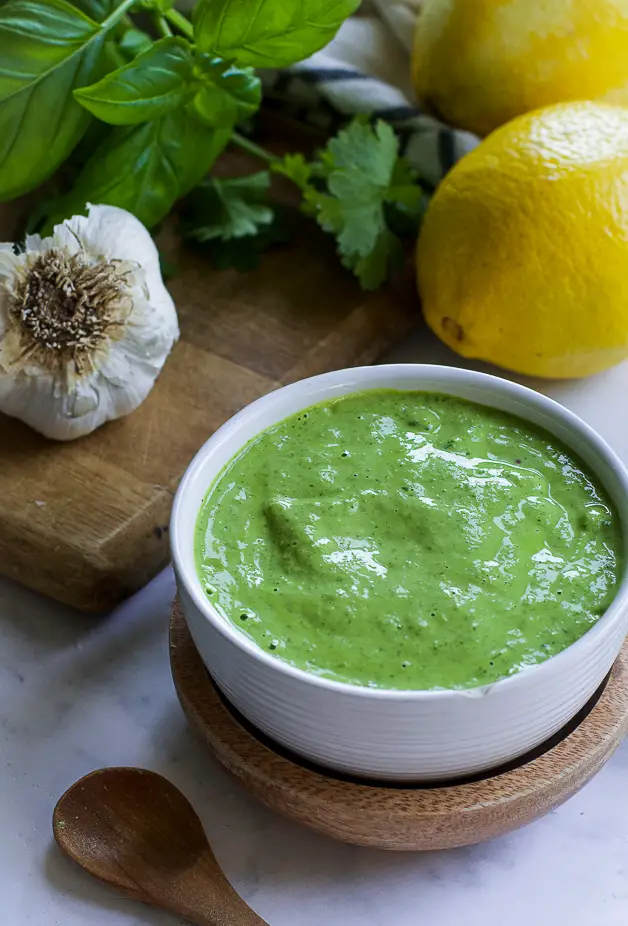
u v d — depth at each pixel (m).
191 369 0.53
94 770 0.44
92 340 0.49
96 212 0.51
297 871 0.43
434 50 0.56
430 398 0.46
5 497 0.49
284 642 0.41
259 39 0.51
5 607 0.48
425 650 0.40
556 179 0.49
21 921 0.42
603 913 0.42
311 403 0.45
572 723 0.42
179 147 0.53
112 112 0.50
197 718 0.42
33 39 0.50
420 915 0.42
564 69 0.54
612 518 0.43
